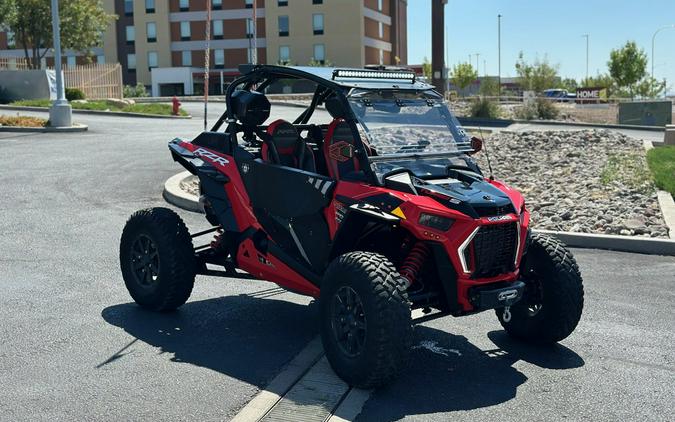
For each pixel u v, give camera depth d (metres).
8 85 35.97
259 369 5.39
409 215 5.01
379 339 4.73
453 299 5.13
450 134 6.00
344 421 4.57
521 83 51.00
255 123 6.41
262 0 70.19
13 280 7.65
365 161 5.39
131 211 11.38
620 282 7.95
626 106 34.75
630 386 5.24
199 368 5.39
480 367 5.57
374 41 73.19
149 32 73.69
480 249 5.07
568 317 5.72
